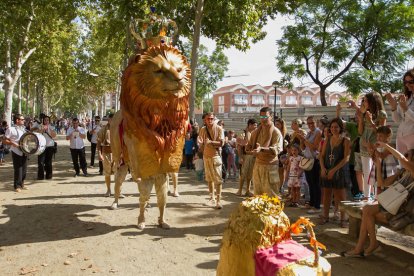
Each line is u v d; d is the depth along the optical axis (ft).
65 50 109.29
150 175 20.57
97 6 70.69
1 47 87.40
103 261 16.70
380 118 21.31
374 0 60.64
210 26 60.80
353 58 63.62
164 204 21.61
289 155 29.32
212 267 16.02
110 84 150.41
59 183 36.91
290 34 64.59
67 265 16.26
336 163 21.80
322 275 8.10
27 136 32.89
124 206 26.96
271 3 59.11
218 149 26.55
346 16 60.80
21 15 68.08
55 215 24.43
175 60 19.92
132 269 15.83
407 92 16.97
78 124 42.24
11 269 15.87
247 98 199.93
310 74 67.15
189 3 56.34
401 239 19.62
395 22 57.67
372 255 17.07
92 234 20.52
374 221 16.47
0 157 53.98
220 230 21.35
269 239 9.14
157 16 22.08
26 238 19.89
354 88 56.08
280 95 201.16
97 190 33.22
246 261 9.12
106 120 51.34
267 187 21.40
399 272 15.29
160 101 19.60
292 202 27.53
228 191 33.58
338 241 19.02
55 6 65.16
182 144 21.17
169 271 15.60
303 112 57.47
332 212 25.45
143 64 19.39
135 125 19.83
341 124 21.90
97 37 80.84
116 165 25.80
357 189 26.27
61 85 140.97
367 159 22.45
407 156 15.97
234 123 86.58
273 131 21.38
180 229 21.47
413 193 15.40
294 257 8.46
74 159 41.75
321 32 63.93
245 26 53.16
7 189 33.40
